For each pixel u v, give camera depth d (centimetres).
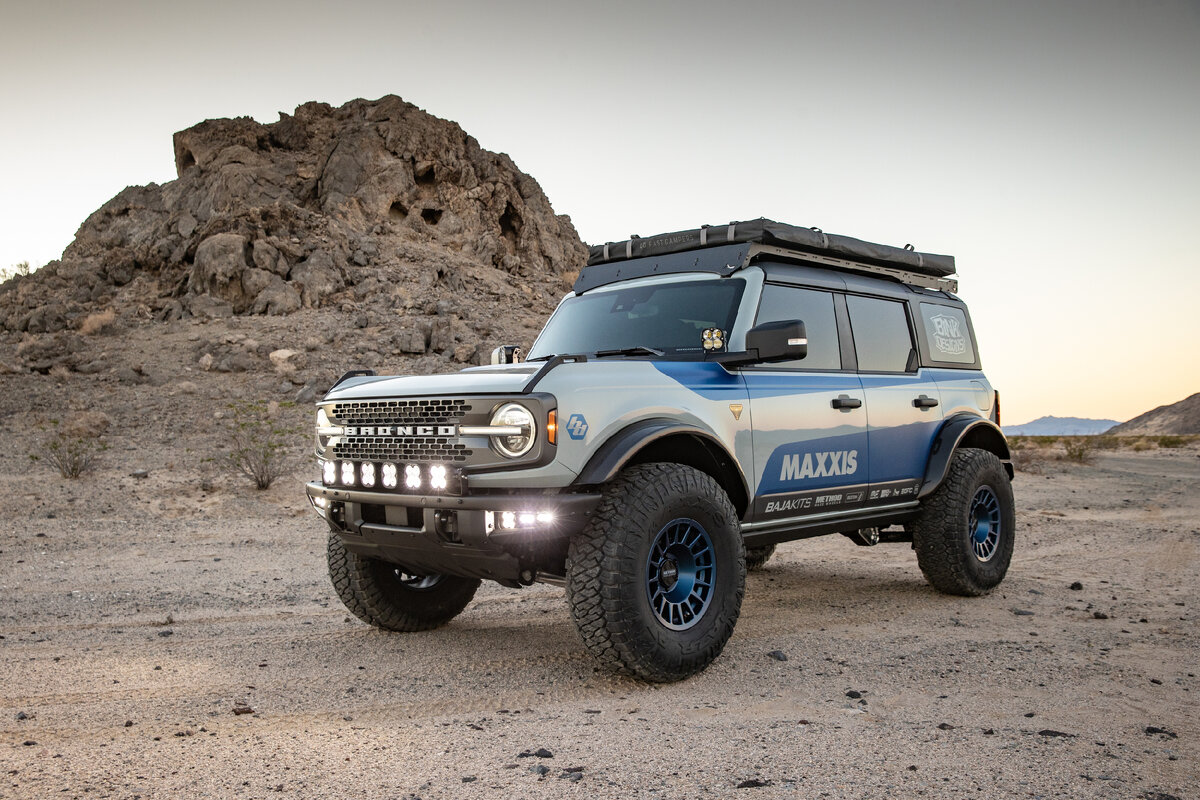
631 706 388
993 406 709
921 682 424
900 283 670
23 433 1734
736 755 320
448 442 419
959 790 287
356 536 473
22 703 390
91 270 3481
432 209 4706
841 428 555
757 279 530
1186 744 334
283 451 1559
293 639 530
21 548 901
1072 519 1149
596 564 407
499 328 3275
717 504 447
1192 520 1136
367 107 5109
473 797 280
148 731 349
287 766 309
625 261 606
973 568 637
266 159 4694
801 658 473
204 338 2738
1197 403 18962
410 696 405
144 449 1584
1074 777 299
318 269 3328
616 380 438
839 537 1016
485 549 411
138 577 764
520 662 471
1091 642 504
